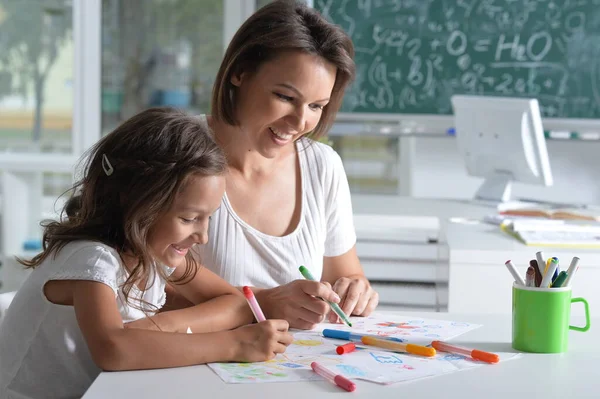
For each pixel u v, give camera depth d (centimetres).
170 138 134
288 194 183
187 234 136
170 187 131
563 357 139
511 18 388
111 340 126
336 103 177
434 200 349
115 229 138
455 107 341
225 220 177
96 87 435
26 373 139
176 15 436
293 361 133
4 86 439
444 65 394
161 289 158
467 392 119
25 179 419
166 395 115
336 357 136
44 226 144
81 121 436
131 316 148
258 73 161
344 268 192
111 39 439
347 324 159
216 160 134
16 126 440
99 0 432
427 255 298
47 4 434
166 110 142
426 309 298
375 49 397
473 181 411
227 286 166
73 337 138
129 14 437
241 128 170
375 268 301
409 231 299
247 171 180
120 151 136
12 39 437
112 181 136
